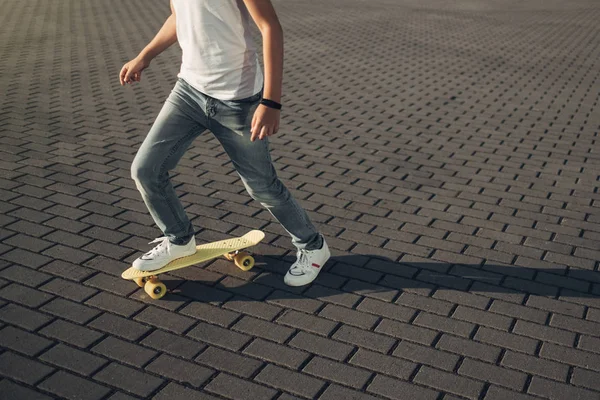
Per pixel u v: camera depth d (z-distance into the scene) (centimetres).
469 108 840
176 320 382
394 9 1800
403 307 399
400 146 689
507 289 420
